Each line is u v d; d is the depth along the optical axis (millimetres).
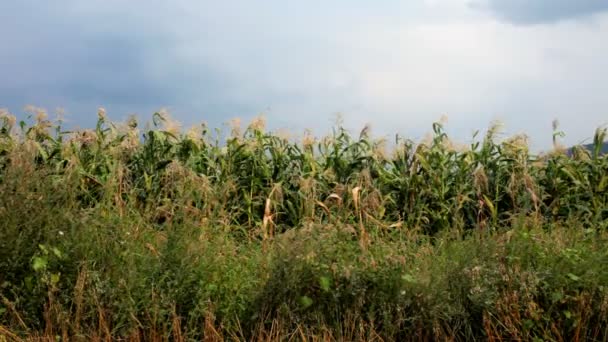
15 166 6105
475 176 8750
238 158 9133
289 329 5598
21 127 9305
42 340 5418
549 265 6125
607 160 9445
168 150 9102
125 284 5633
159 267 5844
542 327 5715
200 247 6082
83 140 9117
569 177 9422
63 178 6535
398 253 6332
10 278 5637
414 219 8688
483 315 5707
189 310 5738
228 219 7586
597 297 5875
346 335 5566
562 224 8570
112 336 5484
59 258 5723
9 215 5723
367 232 7195
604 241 6750
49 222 5816
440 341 5699
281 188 8750
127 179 8508
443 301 5734
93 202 7848
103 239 6051
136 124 9422
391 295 5746
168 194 8352
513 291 5816
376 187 8953
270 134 9539
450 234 7527
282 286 5672
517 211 8570
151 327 5555
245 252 6883
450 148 9414
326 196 8812
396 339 5703
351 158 9438
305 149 9531
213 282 5941
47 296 5645
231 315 5766
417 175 8969
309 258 5734
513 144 9344
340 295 5676
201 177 8164
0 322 5570
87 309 5648
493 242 6246
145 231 6629
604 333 5762
